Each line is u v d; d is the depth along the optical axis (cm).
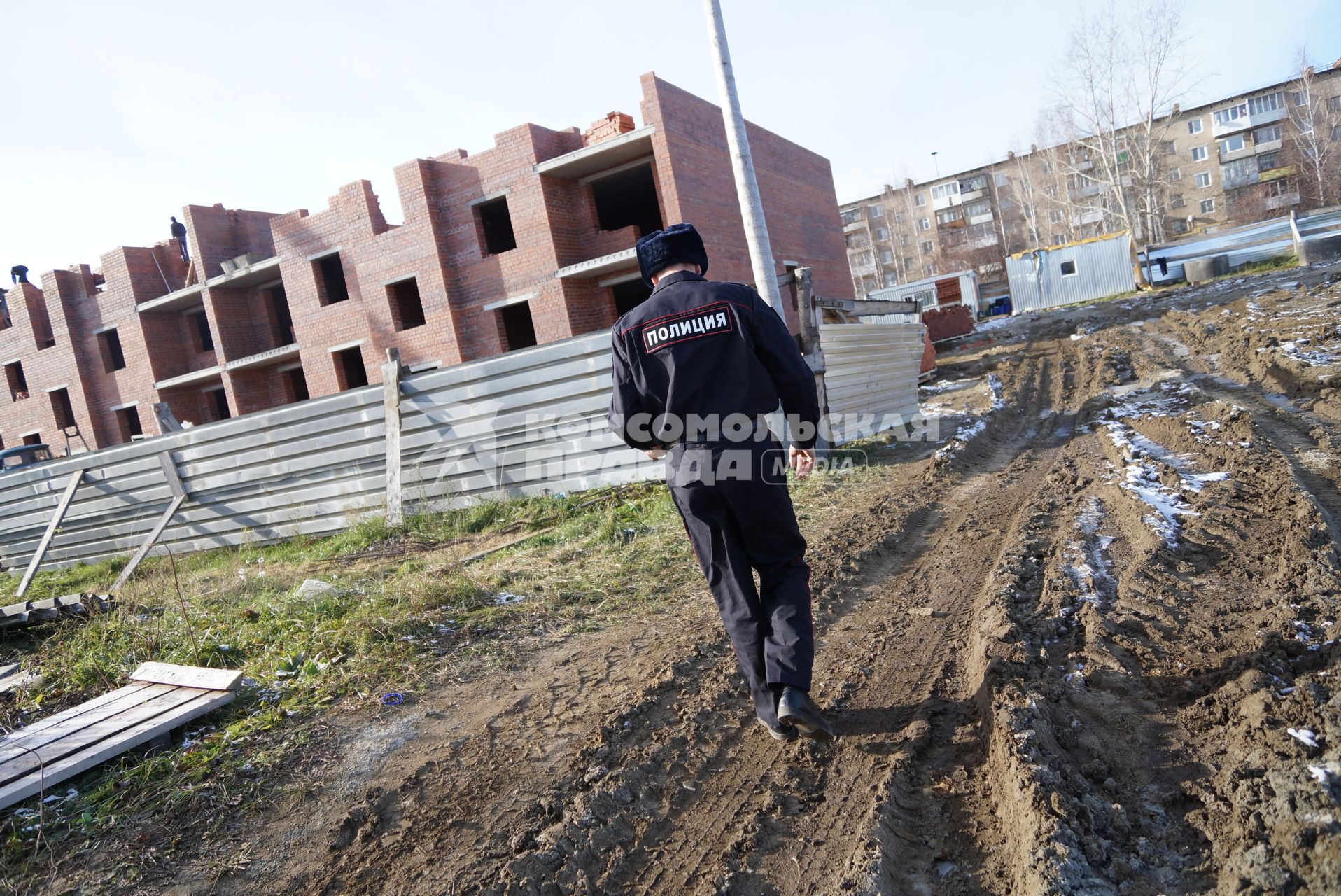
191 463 1012
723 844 234
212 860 254
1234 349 1089
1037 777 221
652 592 487
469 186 1997
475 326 2042
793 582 270
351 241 2197
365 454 913
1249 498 461
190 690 378
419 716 345
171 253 2888
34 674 457
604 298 1989
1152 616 324
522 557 630
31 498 1134
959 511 595
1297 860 177
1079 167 4984
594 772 273
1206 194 6288
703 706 314
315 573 725
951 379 1633
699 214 1870
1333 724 217
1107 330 1881
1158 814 212
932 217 7588
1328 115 5141
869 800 243
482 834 250
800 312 835
